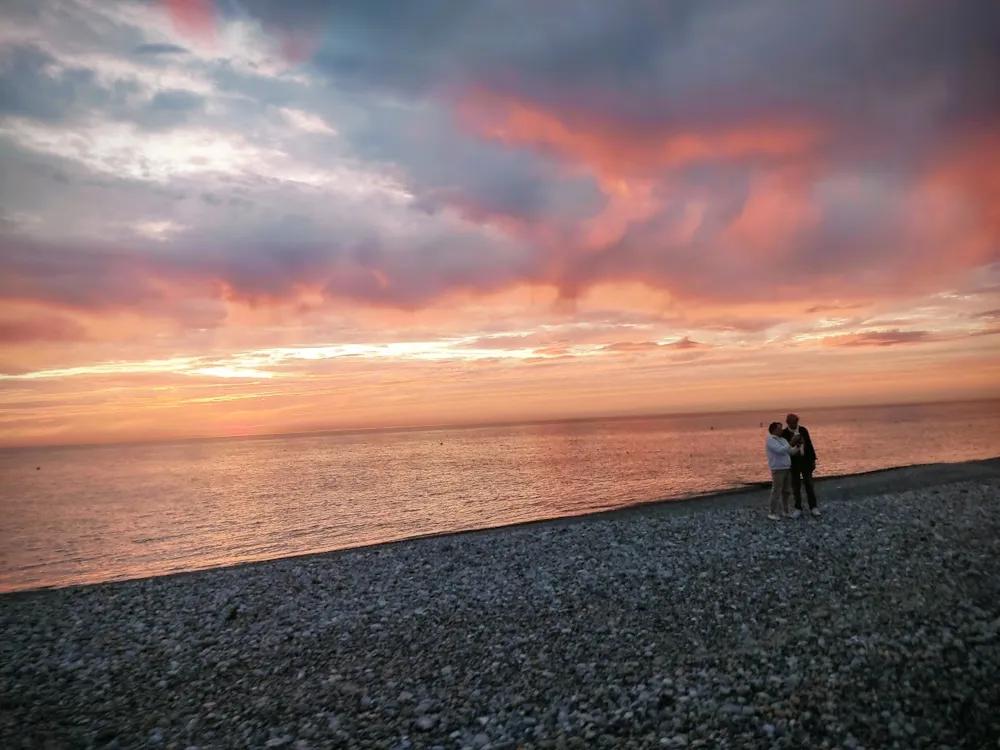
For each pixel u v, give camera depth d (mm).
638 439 118125
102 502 51000
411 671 9883
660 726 7348
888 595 11406
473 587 14484
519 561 16750
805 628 10078
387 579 15836
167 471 97250
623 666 9328
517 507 34344
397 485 52031
